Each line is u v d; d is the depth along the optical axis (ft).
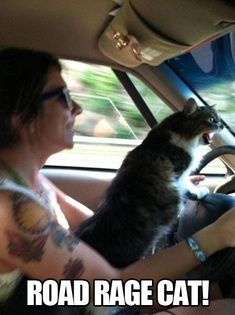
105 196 4.53
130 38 4.13
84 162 5.87
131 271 2.70
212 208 3.48
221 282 3.12
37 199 2.46
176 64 5.17
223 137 5.45
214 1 3.09
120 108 5.85
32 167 2.67
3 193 2.36
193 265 2.74
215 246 2.73
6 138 2.54
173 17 3.51
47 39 4.63
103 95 5.65
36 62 2.61
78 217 4.10
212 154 4.96
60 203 3.95
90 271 2.57
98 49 4.80
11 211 2.35
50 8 4.13
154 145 4.99
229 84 5.33
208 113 5.36
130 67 5.07
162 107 5.64
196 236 2.75
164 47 4.06
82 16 4.23
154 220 4.33
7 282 2.53
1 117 2.52
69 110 2.81
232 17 3.19
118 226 4.09
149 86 5.29
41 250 2.42
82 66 5.18
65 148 2.80
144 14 3.67
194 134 5.21
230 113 5.57
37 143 2.67
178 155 4.95
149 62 4.66
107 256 3.90
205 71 5.22
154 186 4.51
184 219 3.75
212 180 5.45
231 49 5.05
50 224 2.46
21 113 2.53
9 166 2.51
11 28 4.44
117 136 6.06
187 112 5.31
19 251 2.40
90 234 3.95
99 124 5.92
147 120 5.80
